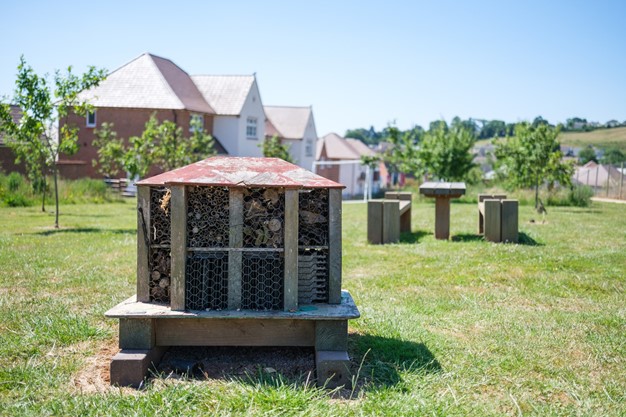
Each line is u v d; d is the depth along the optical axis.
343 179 53.62
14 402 3.69
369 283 7.58
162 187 4.58
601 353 4.83
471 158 28.20
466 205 23.80
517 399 3.93
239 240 4.41
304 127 46.56
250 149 38.97
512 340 5.17
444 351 4.84
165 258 4.56
